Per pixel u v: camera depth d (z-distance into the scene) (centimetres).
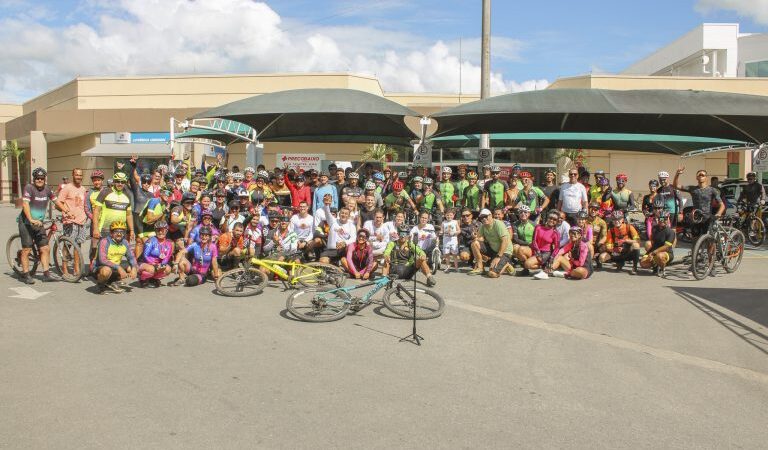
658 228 968
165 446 351
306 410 410
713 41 4144
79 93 3209
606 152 2833
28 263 862
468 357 540
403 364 516
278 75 3000
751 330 641
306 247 984
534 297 798
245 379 470
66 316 668
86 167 3281
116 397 428
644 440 374
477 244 973
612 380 486
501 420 400
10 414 396
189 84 3100
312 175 1190
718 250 989
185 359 519
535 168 2786
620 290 848
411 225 1123
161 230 829
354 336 603
